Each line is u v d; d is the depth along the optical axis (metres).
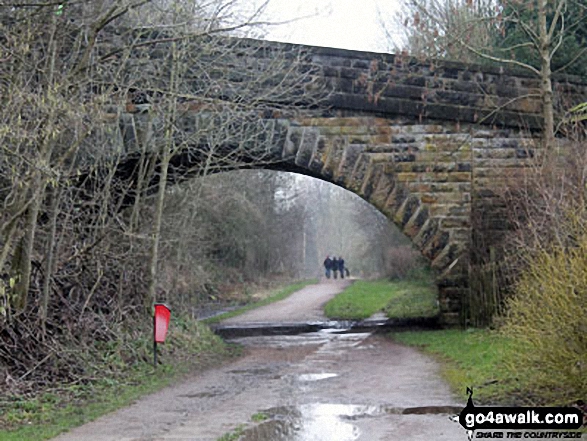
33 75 12.00
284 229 51.47
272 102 17.73
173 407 9.61
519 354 8.66
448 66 18.59
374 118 18.50
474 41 23.41
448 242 18.70
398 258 43.16
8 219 10.73
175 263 23.92
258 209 37.88
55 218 12.37
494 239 18.53
